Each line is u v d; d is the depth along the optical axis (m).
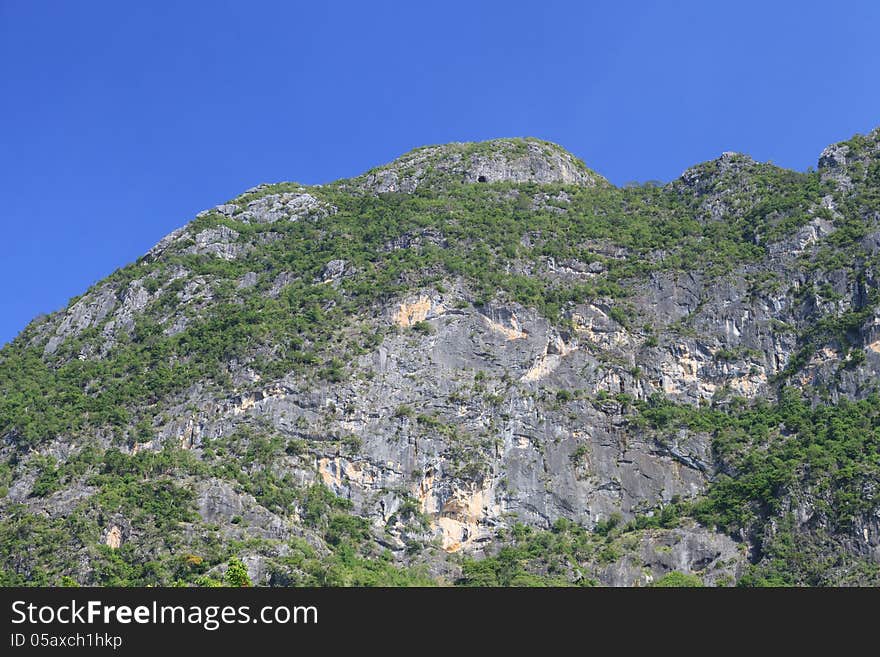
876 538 133.00
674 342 164.88
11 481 141.00
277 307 168.38
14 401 156.88
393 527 141.25
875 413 150.12
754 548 137.62
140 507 132.75
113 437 148.38
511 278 169.50
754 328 166.75
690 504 146.38
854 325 160.62
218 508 134.50
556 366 159.75
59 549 126.75
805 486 140.00
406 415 150.00
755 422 155.62
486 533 143.25
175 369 159.38
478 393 154.00
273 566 126.38
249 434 147.00
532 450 150.38
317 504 139.62
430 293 163.88
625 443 153.38
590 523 146.75
